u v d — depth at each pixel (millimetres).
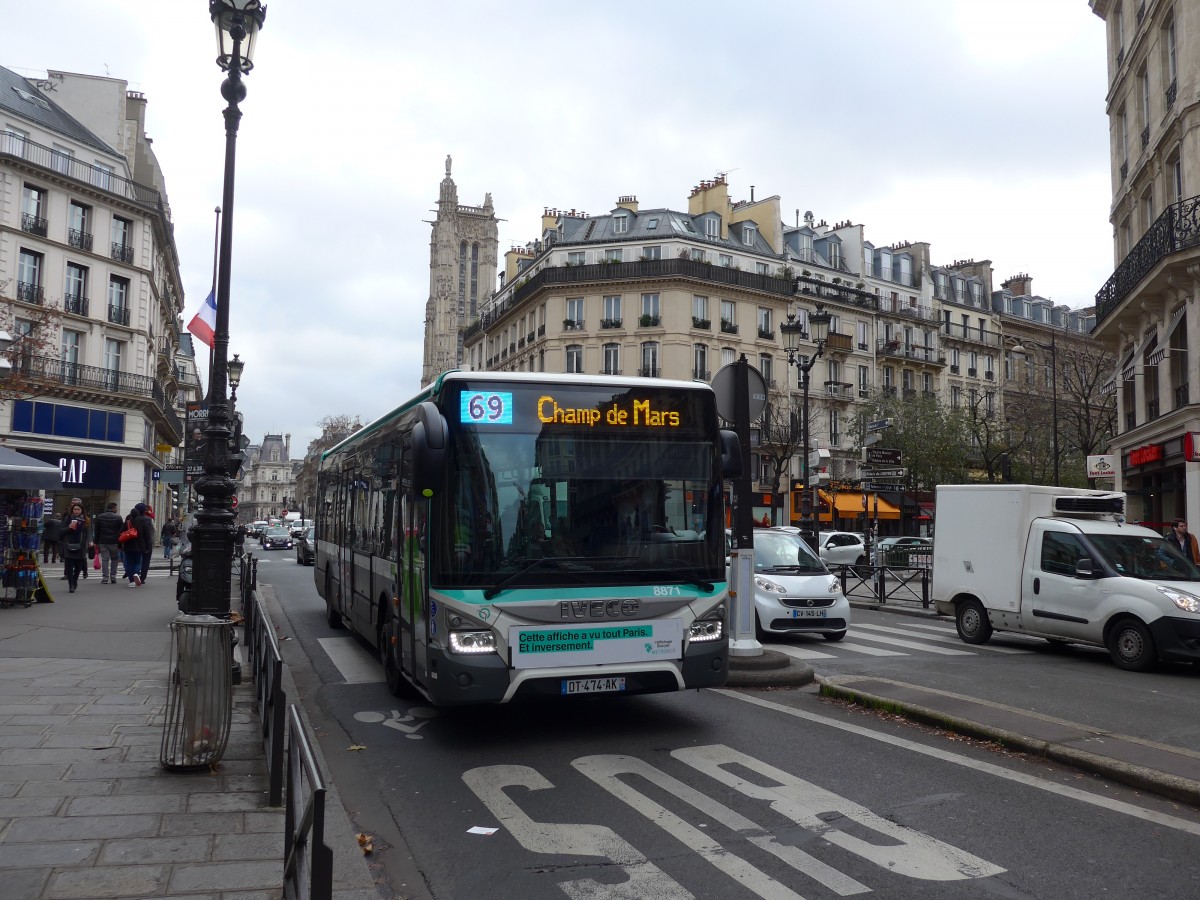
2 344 17859
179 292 61125
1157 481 21969
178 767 5609
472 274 130375
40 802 5020
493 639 6594
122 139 46531
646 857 4641
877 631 14969
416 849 4777
